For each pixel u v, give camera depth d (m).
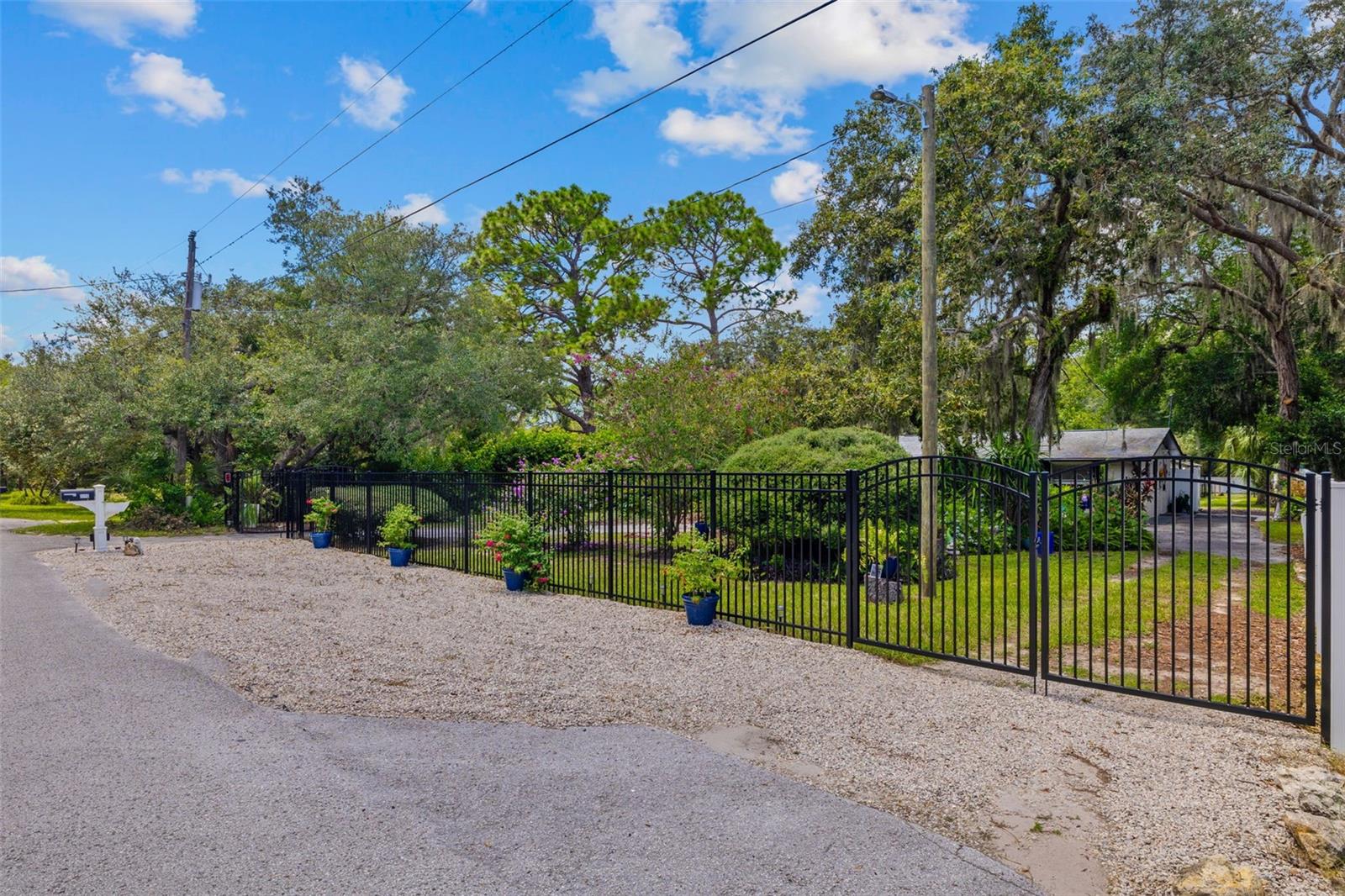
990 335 18.72
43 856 3.27
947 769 4.30
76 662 6.51
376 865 3.23
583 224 34.09
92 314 24.23
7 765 4.29
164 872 3.15
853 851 3.39
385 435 21.12
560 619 8.42
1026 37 19.58
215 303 27.44
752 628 8.03
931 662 6.67
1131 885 3.14
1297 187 19.92
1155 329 29.86
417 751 4.58
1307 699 4.84
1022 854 3.38
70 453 21.31
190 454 23.33
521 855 3.33
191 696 5.58
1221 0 17.83
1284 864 3.29
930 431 10.33
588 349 33.12
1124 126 16.75
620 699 5.56
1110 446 32.06
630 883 3.11
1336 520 4.62
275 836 3.47
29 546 16.62
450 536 12.94
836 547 10.44
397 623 8.22
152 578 11.48
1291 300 22.75
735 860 3.31
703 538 8.80
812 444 11.96
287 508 18.39
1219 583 11.07
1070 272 19.80
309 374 20.62
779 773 4.27
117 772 4.20
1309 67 17.92
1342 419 21.81
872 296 20.11
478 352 22.86
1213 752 4.56
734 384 15.70
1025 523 16.02
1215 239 26.39
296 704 5.44
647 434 14.57
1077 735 4.84
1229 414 31.03
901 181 21.70
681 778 4.19
